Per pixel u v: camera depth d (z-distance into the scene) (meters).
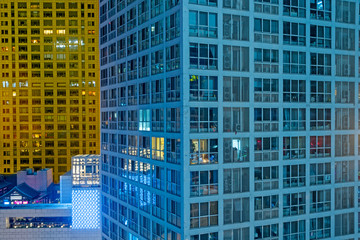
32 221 75.94
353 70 45.34
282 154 41.59
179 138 38.06
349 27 44.84
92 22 160.25
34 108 160.12
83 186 73.56
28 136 160.25
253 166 40.16
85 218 73.25
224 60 38.59
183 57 36.72
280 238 41.66
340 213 44.81
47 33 159.38
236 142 39.44
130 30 49.00
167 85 40.50
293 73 42.03
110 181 56.09
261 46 40.22
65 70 160.12
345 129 44.97
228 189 39.19
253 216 40.22
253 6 39.72
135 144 48.28
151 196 44.28
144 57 45.72
